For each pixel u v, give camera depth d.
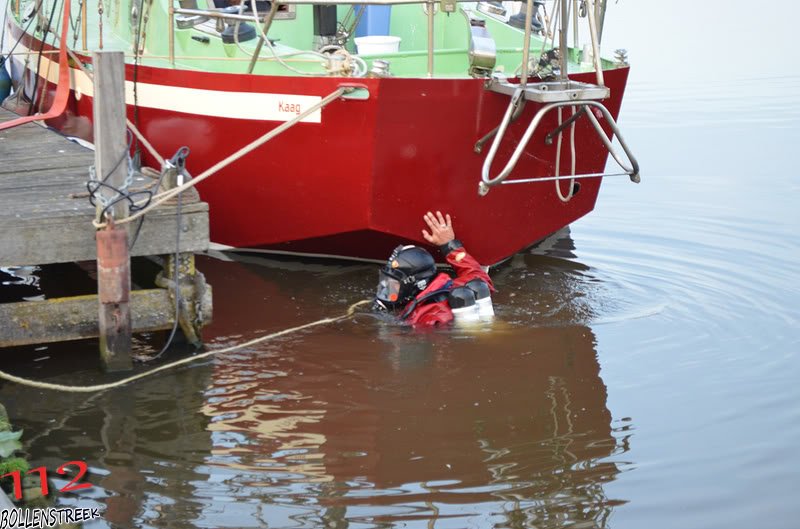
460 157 6.73
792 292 7.05
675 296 6.98
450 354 5.93
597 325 6.44
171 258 5.93
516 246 7.45
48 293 6.85
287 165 6.86
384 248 7.21
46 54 8.66
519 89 6.11
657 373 5.76
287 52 7.27
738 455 4.84
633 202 9.28
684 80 14.54
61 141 7.34
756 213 8.91
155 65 7.41
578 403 5.34
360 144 6.57
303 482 4.55
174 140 7.35
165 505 4.34
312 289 7.00
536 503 4.40
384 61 6.42
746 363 5.89
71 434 4.99
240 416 5.18
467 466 4.70
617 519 4.29
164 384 5.55
